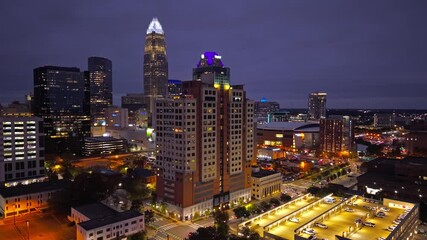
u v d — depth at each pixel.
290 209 160.50
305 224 130.00
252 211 183.88
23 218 180.38
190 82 190.12
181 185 180.62
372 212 146.62
